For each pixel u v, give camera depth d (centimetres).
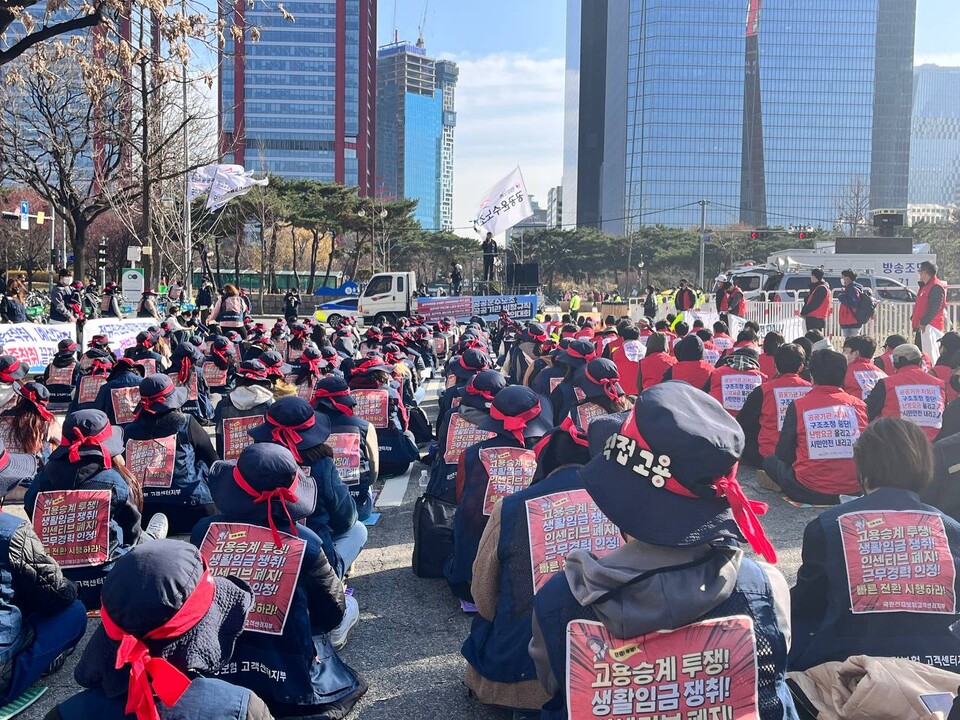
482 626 391
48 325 1758
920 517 335
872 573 333
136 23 1291
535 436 498
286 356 1490
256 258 7225
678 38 11338
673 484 195
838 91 11181
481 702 384
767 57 11244
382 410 827
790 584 537
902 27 11112
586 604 202
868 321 1731
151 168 2730
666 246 8112
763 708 202
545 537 353
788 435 669
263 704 216
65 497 479
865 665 322
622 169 11900
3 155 3034
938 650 331
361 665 448
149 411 619
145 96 2414
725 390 862
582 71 14062
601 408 646
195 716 203
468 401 593
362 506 654
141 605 196
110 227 5828
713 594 197
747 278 2894
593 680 201
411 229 7044
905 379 710
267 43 12600
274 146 12706
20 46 1225
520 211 2886
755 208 11381
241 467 341
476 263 7844
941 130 16488
